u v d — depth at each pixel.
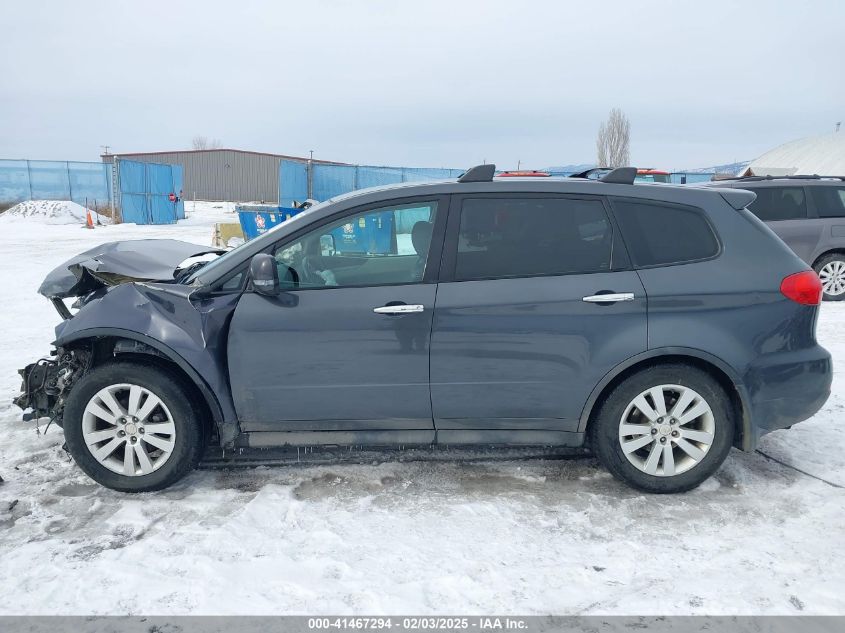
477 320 3.54
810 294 3.61
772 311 3.57
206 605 2.73
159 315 3.62
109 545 3.19
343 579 2.90
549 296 3.54
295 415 3.68
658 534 3.26
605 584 2.86
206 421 3.80
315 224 3.70
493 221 3.66
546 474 3.94
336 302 3.58
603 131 49.16
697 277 3.57
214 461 4.13
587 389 3.59
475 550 3.12
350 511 3.50
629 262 3.60
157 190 29.27
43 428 4.69
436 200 3.69
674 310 3.54
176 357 3.56
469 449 4.27
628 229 3.64
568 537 3.24
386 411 3.67
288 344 3.58
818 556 3.04
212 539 3.22
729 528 3.31
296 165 21.22
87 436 3.64
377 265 3.67
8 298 10.07
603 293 3.53
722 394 3.56
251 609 2.70
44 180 34.56
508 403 3.63
